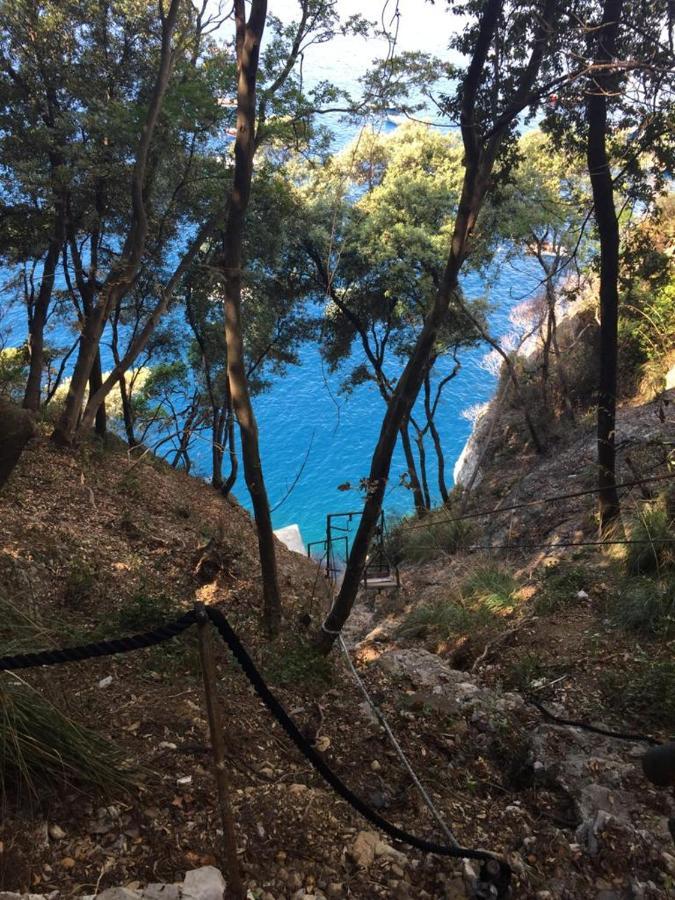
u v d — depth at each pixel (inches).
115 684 202.7
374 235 803.4
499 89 339.6
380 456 270.4
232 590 363.3
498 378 1141.7
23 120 559.2
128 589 312.8
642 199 457.7
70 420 607.2
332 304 943.0
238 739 186.7
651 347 842.8
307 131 572.1
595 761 206.7
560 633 356.2
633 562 401.7
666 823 174.7
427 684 278.5
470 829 169.2
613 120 448.1
